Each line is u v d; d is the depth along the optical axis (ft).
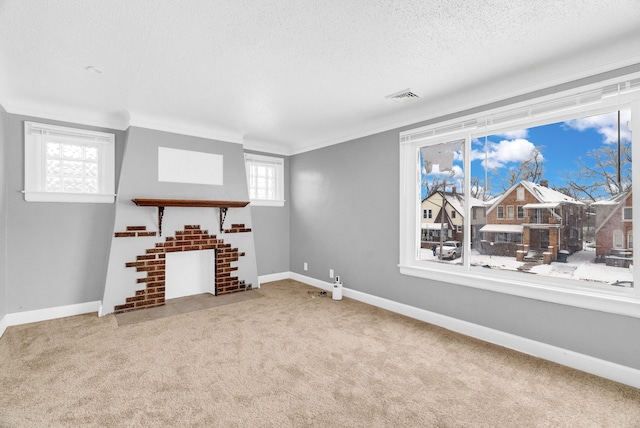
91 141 10.95
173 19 5.49
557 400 5.91
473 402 5.84
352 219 12.80
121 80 8.13
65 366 7.05
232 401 5.83
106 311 10.49
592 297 6.81
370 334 9.02
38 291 10.03
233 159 13.53
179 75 7.82
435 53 6.68
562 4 5.03
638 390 6.23
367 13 5.32
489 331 8.58
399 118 10.98
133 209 11.09
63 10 5.22
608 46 6.30
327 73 7.66
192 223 12.38
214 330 9.24
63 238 10.47
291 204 16.35
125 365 7.11
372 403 5.80
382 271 11.60
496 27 5.71
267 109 10.37
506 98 8.32
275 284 15.07
